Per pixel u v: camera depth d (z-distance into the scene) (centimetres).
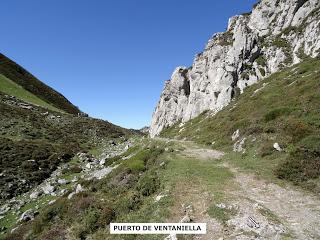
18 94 9694
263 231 1412
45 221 2322
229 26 9431
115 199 2272
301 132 2686
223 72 7025
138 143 5597
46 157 4906
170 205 1814
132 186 2420
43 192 3600
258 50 7188
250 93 5778
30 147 5153
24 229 2420
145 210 1844
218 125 4825
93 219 1955
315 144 2373
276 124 3153
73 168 4459
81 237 1873
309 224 1509
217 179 2255
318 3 7319
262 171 2366
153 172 2534
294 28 7269
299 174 2152
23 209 3170
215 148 3666
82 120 8525
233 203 1722
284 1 8144
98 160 4981
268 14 8281
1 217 3016
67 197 2775
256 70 6769
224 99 6531
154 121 9438
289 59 6538
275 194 1950
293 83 4603
